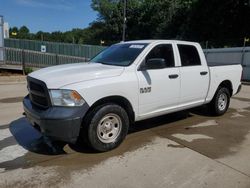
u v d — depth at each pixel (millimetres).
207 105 7047
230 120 6789
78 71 4641
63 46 26422
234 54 18875
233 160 4434
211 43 38375
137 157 4480
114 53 5652
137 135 5531
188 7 46094
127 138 5348
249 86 14773
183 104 5961
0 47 17766
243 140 5371
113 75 4703
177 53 5801
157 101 5332
